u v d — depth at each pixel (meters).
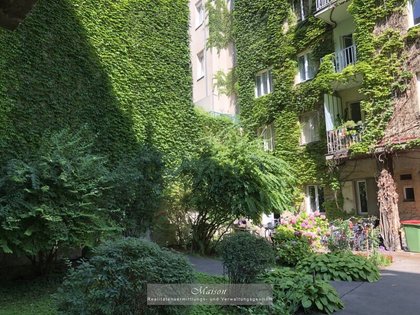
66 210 6.52
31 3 3.19
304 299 4.78
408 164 11.86
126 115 11.85
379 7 12.36
